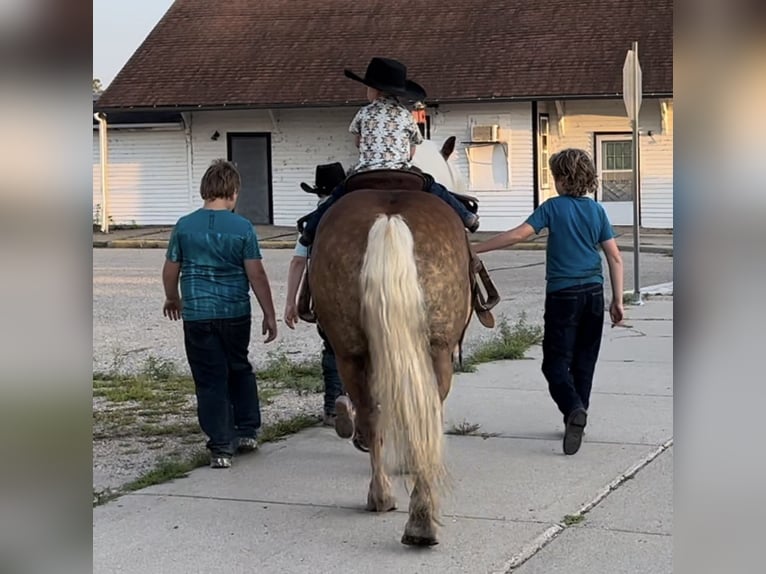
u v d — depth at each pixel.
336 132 26.39
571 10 26.25
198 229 6.93
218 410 6.89
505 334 10.73
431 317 5.27
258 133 27.00
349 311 5.42
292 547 5.61
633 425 7.62
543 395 8.53
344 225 5.50
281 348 10.93
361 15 28.08
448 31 26.78
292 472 6.79
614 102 24.50
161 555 5.51
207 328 6.89
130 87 27.30
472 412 8.03
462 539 5.64
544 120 25.12
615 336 10.98
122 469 6.97
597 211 7.00
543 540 5.61
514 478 6.52
